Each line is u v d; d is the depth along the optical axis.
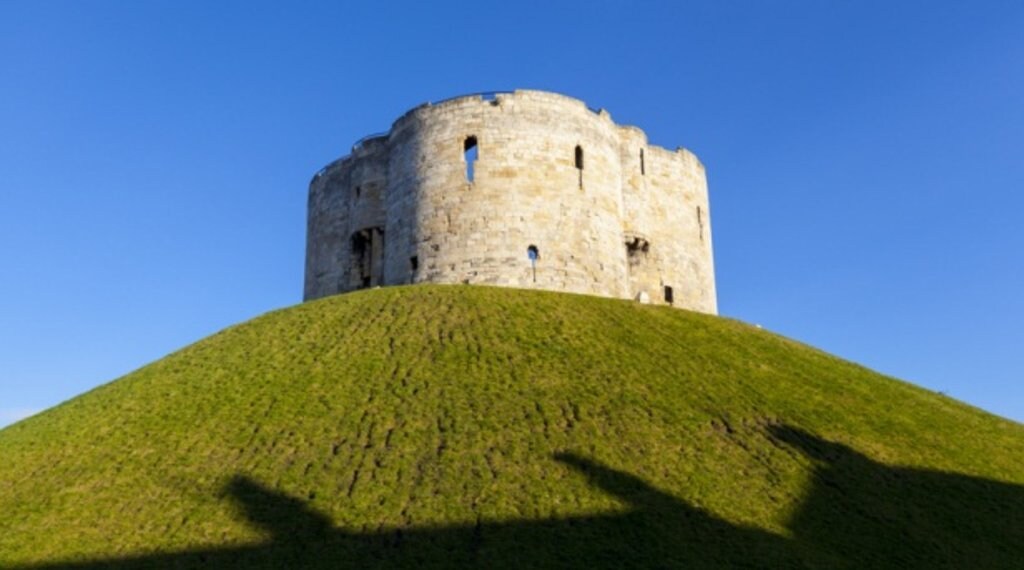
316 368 38.91
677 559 25.70
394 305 45.34
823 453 33.28
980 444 37.25
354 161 60.41
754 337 45.44
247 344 42.94
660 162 60.41
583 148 53.31
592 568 25.05
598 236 52.12
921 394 42.75
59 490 31.12
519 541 26.30
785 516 28.75
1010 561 27.92
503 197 50.75
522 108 52.44
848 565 26.33
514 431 32.94
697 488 29.91
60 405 40.44
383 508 28.28
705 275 61.38
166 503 29.58
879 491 31.12
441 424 33.50
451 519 27.52
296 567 25.27
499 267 49.66
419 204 52.28
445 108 53.16
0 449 35.75
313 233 63.47
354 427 33.66
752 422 35.12
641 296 55.47
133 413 36.91
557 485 29.53
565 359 39.16
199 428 34.69
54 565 26.16
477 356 39.06
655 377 38.16
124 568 25.78
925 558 27.25
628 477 30.19
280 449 32.50
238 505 29.00
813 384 40.12
